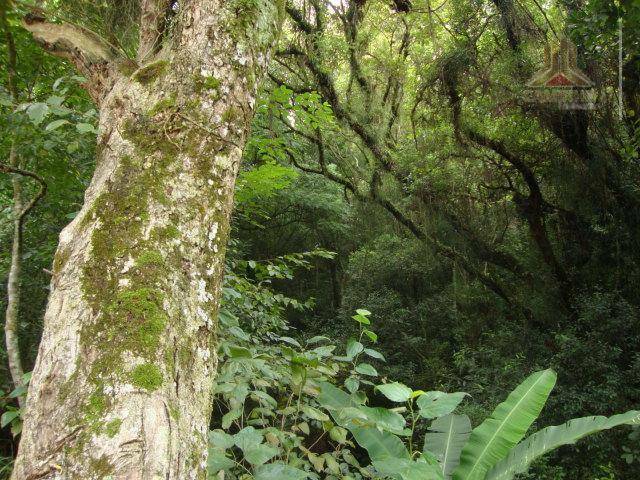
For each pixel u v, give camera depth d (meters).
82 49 1.68
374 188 9.74
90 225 1.26
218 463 1.53
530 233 9.84
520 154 8.89
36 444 0.97
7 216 4.40
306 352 2.31
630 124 7.49
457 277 11.31
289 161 9.09
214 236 1.37
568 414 7.20
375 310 12.84
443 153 8.90
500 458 2.71
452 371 10.85
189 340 1.18
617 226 8.55
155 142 1.39
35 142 2.98
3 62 3.19
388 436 2.57
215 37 1.58
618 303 7.97
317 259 16.17
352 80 9.16
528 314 10.15
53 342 1.09
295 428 2.19
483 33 8.27
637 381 7.09
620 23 4.75
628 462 6.04
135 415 0.97
